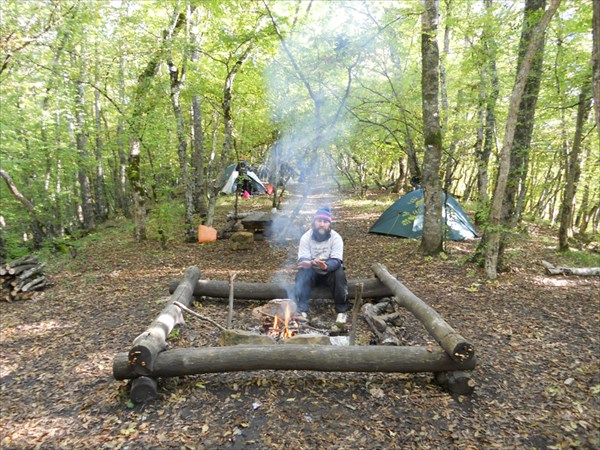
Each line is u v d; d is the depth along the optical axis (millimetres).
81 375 3652
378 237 10125
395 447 2586
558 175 13891
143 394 3123
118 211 20750
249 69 9469
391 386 3283
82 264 8359
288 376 3449
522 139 6668
